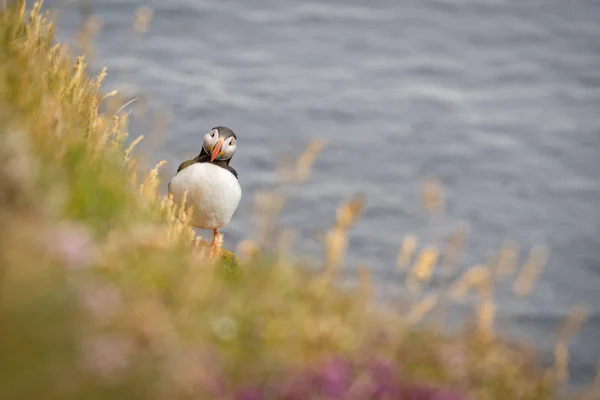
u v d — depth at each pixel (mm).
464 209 59750
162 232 9828
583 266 52375
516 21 100938
